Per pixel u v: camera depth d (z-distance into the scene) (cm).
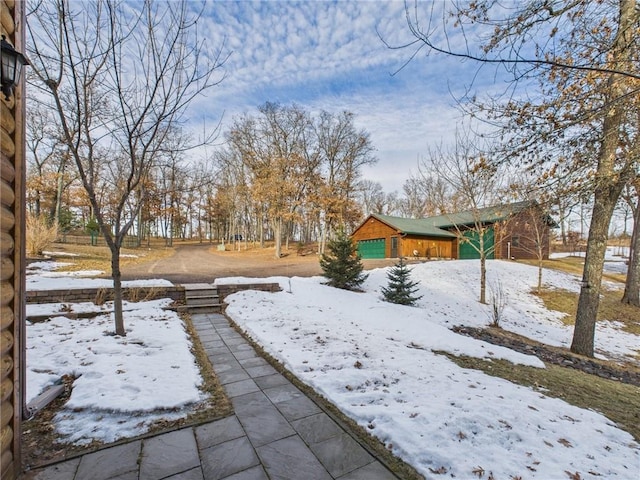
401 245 2053
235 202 3111
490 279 1351
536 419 276
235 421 270
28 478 197
